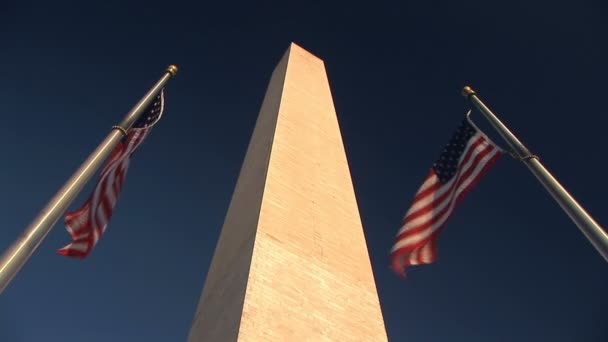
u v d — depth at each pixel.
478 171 9.90
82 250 8.70
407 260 9.35
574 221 8.05
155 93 10.52
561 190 8.47
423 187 10.34
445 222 9.60
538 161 9.19
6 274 6.01
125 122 9.27
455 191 9.90
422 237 9.58
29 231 6.57
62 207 7.13
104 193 9.16
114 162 9.39
